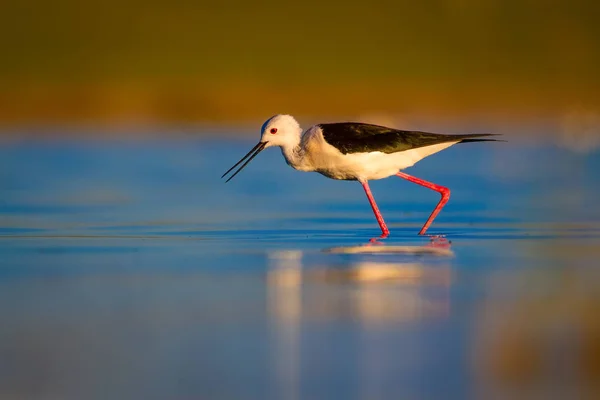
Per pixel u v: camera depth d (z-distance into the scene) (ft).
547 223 47.42
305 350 24.17
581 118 104.94
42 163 77.15
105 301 29.58
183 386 21.67
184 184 65.62
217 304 28.99
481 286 31.40
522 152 82.89
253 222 48.55
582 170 71.51
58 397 21.09
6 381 22.04
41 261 36.73
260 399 20.84
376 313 27.73
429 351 24.08
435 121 111.55
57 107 119.44
